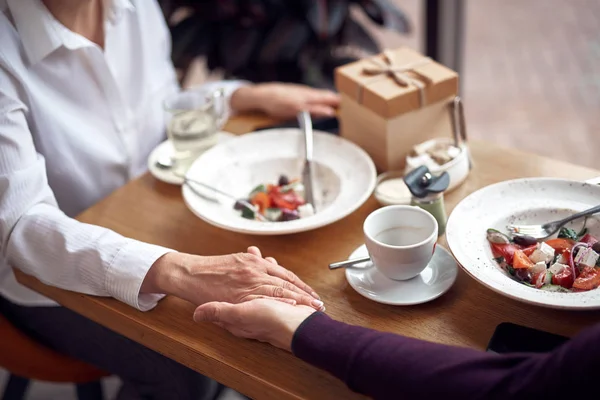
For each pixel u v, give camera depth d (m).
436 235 1.17
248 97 1.65
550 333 1.10
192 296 1.21
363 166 1.40
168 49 1.73
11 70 1.40
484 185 1.37
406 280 1.20
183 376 1.43
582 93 2.90
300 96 1.62
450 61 2.40
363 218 1.33
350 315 1.17
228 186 1.45
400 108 1.37
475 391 0.98
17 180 1.32
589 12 3.37
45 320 1.50
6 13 1.41
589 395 0.93
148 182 1.48
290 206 1.38
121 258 1.24
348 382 1.04
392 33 3.28
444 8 2.26
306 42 2.06
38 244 1.30
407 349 1.03
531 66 3.09
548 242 1.20
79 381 1.54
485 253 1.19
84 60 1.50
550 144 2.64
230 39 2.03
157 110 1.69
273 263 1.21
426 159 1.36
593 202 1.23
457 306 1.17
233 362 1.13
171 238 1.34
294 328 1.09
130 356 1.46
